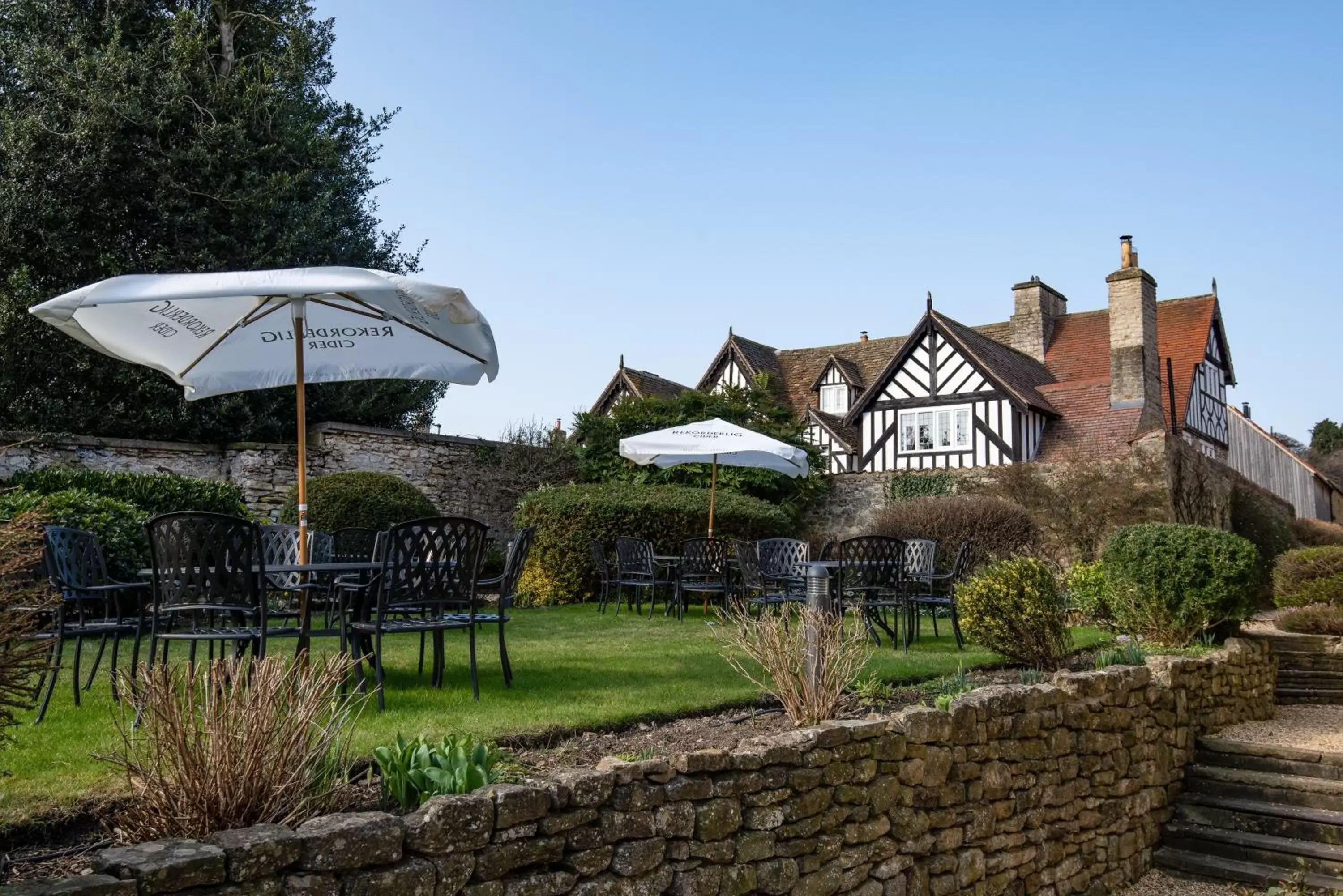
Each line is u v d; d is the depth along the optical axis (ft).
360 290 15.71
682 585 35.73
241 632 16.08
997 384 77.77
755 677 21.06
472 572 18.10
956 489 61.36
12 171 47.06
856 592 29.40
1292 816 23.26
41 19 51.31
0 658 9.71
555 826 11.10
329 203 57.82
